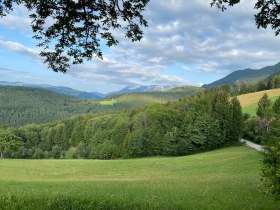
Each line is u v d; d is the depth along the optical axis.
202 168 63.31
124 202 14.70
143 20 11.20
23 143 161.12
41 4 10.30
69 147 172.62
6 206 11.86
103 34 11.41
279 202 15.88
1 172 66.12
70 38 11.29
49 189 22.92
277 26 12.20
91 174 65.81
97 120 163.75
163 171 65.38
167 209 13.18
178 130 119.19
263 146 14.02
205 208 14.11
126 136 134.88
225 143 116.81
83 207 12.53
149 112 136.50
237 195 19.61
